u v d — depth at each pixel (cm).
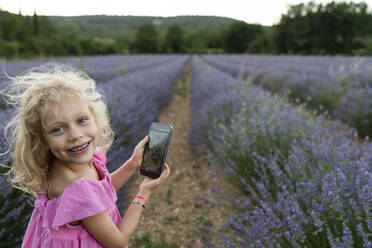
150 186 101
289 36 5341
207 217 281
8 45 2858
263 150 269
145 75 1022
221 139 358
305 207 185
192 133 484
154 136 107
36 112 80
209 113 504
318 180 192
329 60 1925
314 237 164
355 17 5019
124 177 110
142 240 254
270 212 172
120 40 7256
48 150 86
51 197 85
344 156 204
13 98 87
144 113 489
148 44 7462
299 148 231
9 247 158
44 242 84
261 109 342
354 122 491
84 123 84
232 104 470
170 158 450
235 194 287
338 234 149
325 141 243
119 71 1194
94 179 92
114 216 95
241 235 199
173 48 8162
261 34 5922
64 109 80
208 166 406
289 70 1265
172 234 264
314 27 5162
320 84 732
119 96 448
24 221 169
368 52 4197
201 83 930
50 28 5994
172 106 906
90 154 87
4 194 162
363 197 139
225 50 7138
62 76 87
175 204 316
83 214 79
